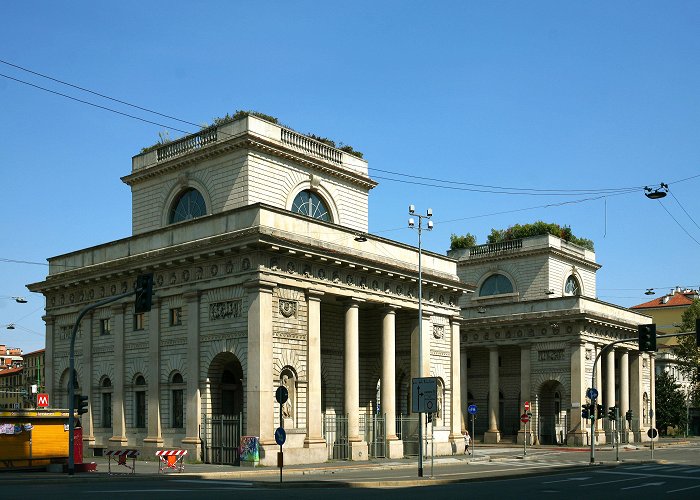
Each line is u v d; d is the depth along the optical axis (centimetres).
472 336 7475
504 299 7794
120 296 3180
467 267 8150
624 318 7662
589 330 7031
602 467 4481
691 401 10988
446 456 5112
